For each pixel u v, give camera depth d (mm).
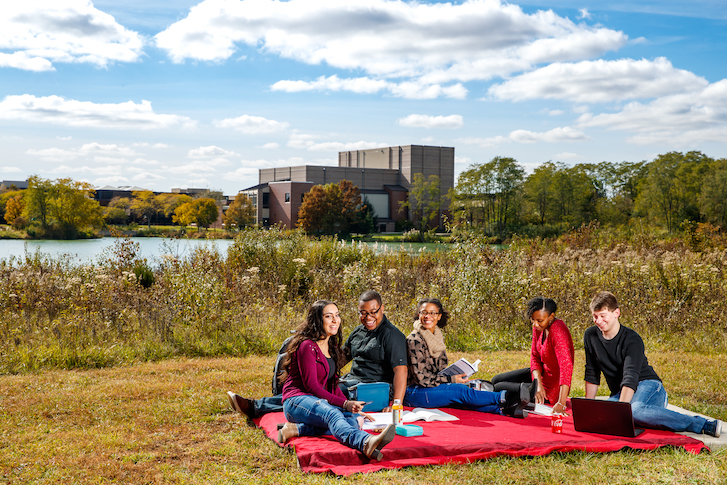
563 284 11562
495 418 5273
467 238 12242
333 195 86875
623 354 5109
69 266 13711
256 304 10438
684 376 7500
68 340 8484
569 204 76375
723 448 4441
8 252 33406
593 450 4422
